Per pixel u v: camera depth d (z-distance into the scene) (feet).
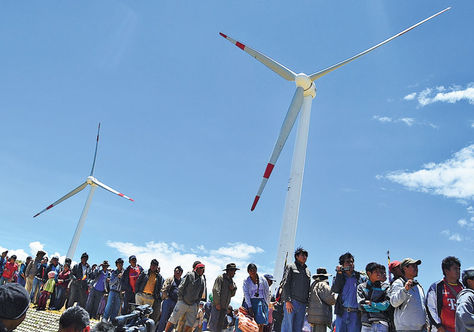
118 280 46.21
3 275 65.98
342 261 28.60
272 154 80.64
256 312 32.17
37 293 56.75
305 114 85.97
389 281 28.66
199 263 36.88
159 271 43.47
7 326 8.17
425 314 22.11
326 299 30.37
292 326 30.04
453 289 21.15
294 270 31.48
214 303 33.55
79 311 10.04
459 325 18.29
